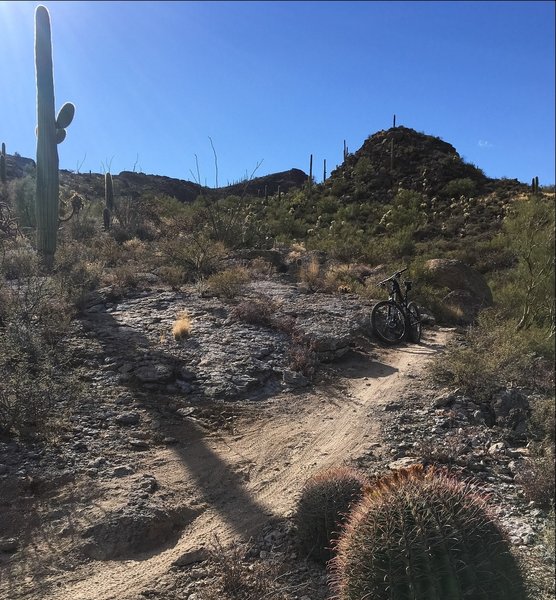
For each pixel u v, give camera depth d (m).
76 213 19.86
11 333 6.88
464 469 5.55
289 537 4.27
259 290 13.09
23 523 4.18
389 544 2.68
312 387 8.02
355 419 6.89
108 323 9.27
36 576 3.67
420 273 16.19
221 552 3.94
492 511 2.98
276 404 7.25
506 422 6.79
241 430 6.37
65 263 11.80
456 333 12.41
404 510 2.75
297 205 43.19
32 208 20.48
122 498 4.55
